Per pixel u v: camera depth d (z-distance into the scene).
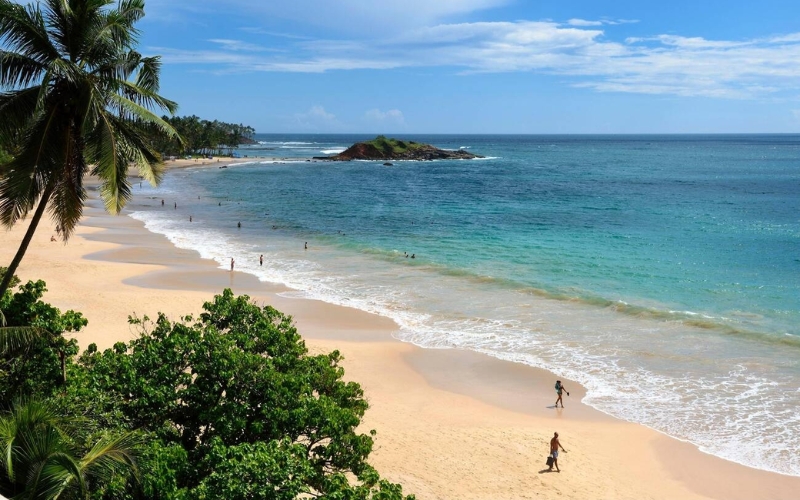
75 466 8.97
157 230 60.56
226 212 74.81
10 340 13.32
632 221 65.31
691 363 26.20
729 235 56.06
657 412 22.06
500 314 33.25
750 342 28.50
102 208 76.94
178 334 14.12
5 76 12.87
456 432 20.53
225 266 44.69
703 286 38.28
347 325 31.58
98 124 13.08
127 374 12.70
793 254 47.41
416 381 24.95
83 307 32.12
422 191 98.62
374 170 144.38
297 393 12.68
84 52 13.30
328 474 12.05
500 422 21.55
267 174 132.38
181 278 40.47
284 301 35.66
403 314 33.38
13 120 12.74
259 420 12.07
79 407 10.91
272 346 14.88
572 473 18.12
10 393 13.16
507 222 65.88
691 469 18.53
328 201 85.88
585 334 29.98
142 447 10.30
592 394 23.67
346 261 46.78
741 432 20.52
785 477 18.05
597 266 44.12
